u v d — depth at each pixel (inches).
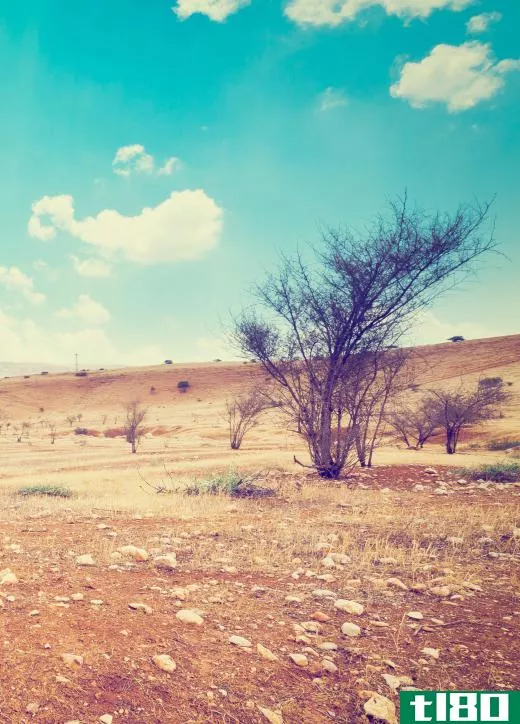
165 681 118.0
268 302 652.7
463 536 291.4
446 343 4185.5
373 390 678.5
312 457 653.9
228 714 107.7
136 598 173.8
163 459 1015.0
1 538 271.3
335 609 173.6
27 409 4869.6
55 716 100.3
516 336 4067.4
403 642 146.9
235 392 4682.6
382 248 615.8
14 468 952.9
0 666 115.0
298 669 129.1
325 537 287.1
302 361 653.3
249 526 318.0
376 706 110.7
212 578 206.1
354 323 621.9
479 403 1320.1
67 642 131.4
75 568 209.9
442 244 580.7
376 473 660.1
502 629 156.3
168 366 6181.1
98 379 5669.3
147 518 355.9
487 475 626.8
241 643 140.6
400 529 314.5
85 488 579.2
